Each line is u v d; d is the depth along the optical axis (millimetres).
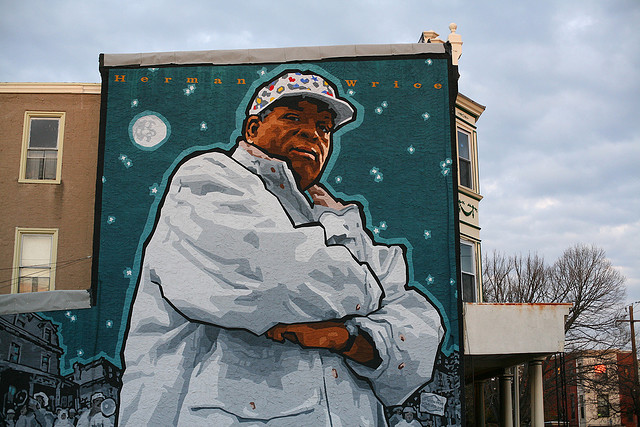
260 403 14945
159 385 15102
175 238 15820
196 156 16250
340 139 16328
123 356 15258
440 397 15031
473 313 15836
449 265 15680
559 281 40375
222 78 16672
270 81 16656
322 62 16734
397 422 14891
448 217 15906
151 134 16391
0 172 16938
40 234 16734
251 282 15547
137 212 15992
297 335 15289
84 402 15062
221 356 15180
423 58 16703
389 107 16469
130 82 16656
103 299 15562
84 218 16734
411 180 16109
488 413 41125
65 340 15328
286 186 16062
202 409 14945
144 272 15664
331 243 15750
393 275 15617
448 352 15250
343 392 15016
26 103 17281
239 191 16031
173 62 16766
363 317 15391
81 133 17156
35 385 15117
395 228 15859
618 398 51250
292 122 16406
